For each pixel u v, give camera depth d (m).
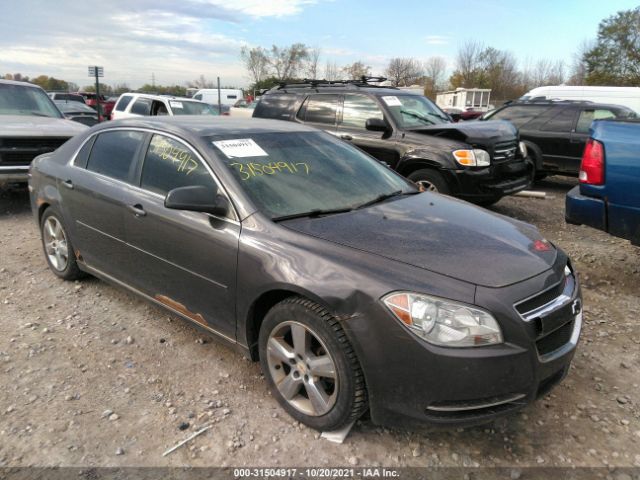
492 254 2.73
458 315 2.34
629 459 2.65
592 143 4.47
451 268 2.55
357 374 2.53
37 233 6.39
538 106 9.89
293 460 2.59
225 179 3.16
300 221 3.00
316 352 2.75
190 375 3.30
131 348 3.62
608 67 44.66
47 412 2.91
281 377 2.91
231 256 2.97
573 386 3.29
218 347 3.65
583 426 2.90
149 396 3.07
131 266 3.78
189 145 3.45
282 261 2.74
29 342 3.67
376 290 2.45
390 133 7.25
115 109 14.29
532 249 2.93
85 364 3.40
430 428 2.48
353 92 7.76
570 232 6.84
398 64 59.72
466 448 2.71
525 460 2.63
